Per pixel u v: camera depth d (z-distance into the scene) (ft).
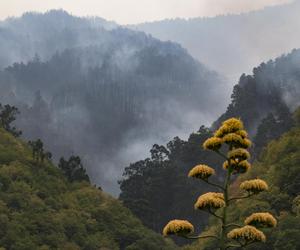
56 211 551.18
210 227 426.51
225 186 37.76
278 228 350.43
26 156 637.30
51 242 492.54
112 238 548.31
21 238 472.03
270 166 489.67
